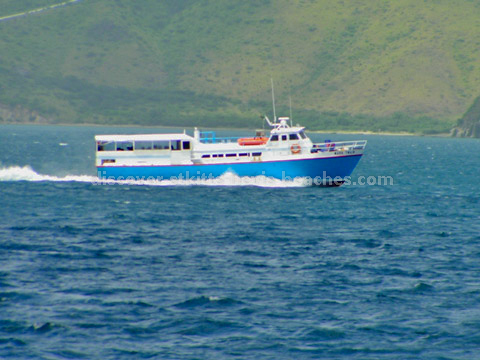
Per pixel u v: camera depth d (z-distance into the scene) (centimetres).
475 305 12531
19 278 13612
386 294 13062
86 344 10694
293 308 12269
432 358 10438
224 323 11556
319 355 10481
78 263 14850
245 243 17012
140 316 11788
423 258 15800
